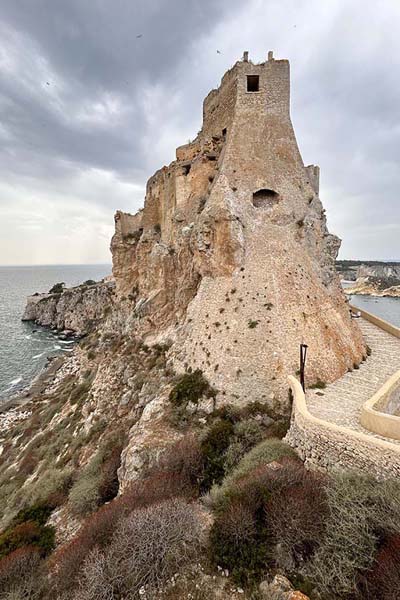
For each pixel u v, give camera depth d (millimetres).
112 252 43438
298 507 8539
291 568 7789
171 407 19609
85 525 12688
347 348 21281
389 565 6574
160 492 12703
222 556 8539
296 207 25672
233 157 26266
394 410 15422
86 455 21391
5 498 21047
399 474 9164
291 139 27188
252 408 18188
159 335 29859
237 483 11195
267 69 27422
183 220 29906
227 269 24000
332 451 11281
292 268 23234
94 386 30500
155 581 8250
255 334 20938
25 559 11711
